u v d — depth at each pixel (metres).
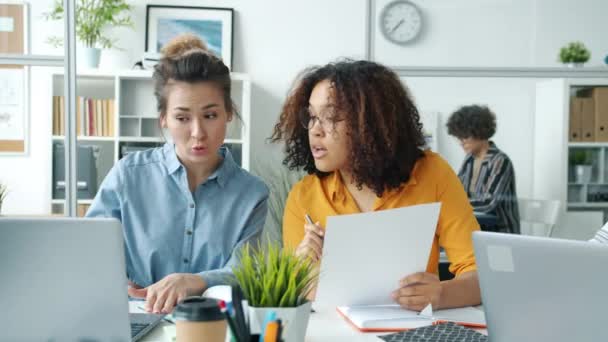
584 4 4.26
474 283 1.42
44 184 4.19
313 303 1.38
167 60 1.56
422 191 1.61
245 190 1.70
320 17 4.44
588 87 3.82
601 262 0.82
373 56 3.29
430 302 1.33
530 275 0.89
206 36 4.35
